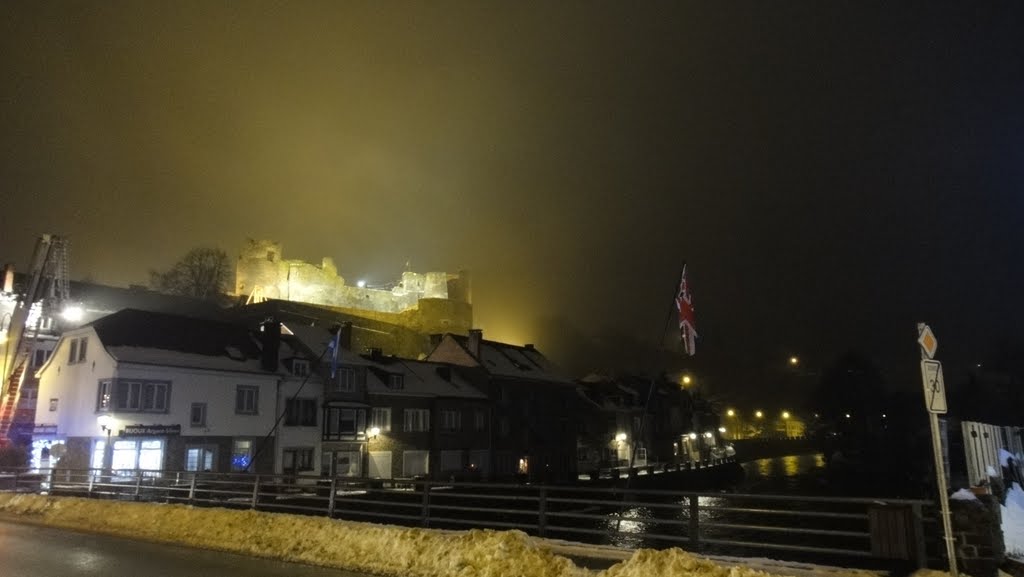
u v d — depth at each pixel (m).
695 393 103.25
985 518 9.86
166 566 13.80
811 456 108.88
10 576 12.80
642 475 59.09
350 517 30.48
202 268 90.56
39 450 40.72
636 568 10.32
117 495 30.27
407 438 50.84
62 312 52.69
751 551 29.58
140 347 39.44
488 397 58.03
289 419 44.41
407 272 113.44
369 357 54.66
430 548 12.88
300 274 102.56
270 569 13.45
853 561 26.16
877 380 86.25
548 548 12.56
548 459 62.09
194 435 39.62
